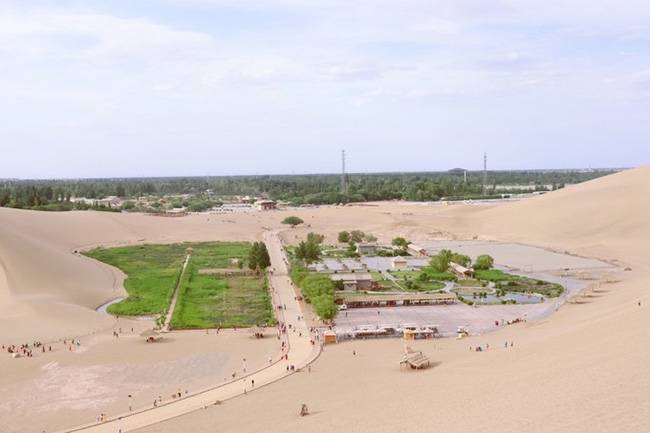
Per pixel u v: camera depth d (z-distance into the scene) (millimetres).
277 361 104875
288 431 66688
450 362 95625
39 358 106812
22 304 135250
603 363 70062
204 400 86125
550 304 147750
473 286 172875
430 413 65312
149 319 138250
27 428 78062
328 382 90500
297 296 160000
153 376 98000
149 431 74750
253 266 189250
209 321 133625
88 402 86812
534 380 70438
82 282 168500
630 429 48031
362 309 148000
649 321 87812
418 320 135125
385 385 84250
